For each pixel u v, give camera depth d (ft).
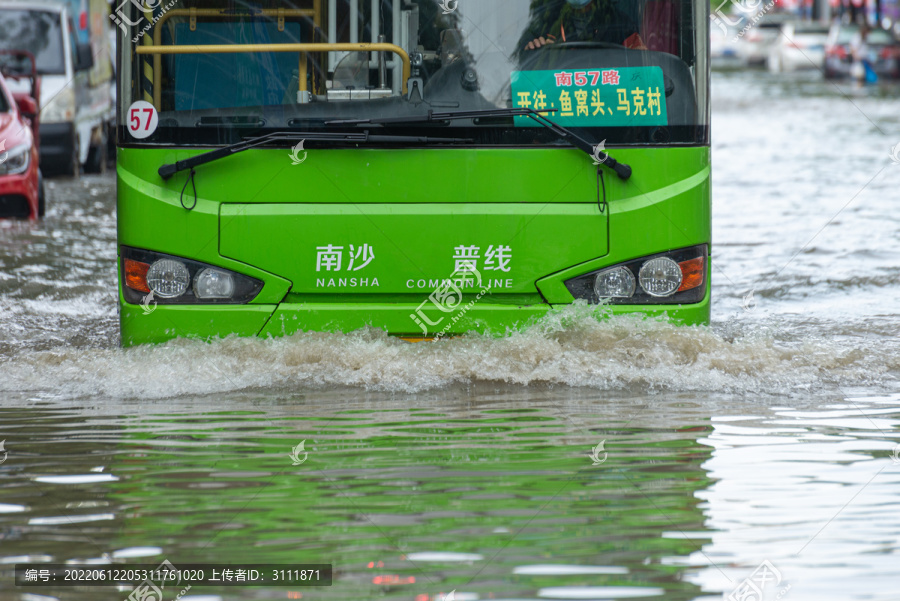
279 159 38.37
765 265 67.67
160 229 38.70
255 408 35.83
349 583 22.12
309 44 38.86
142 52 38.86
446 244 38.50
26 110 103.50
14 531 25.04
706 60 39.60
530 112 38.37
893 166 117.70
